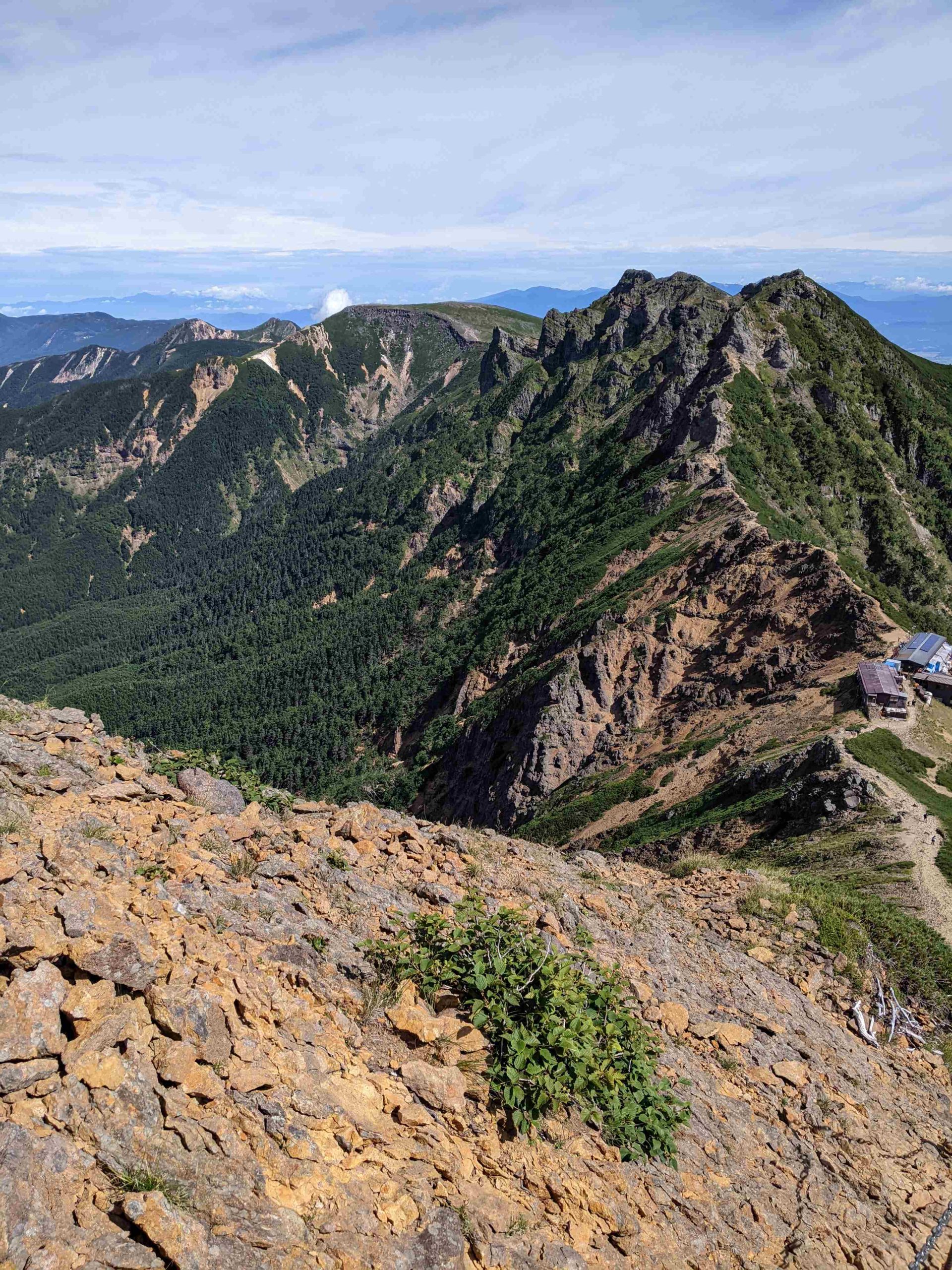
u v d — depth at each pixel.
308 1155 6.11
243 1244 5.16
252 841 10.88
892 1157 10.90
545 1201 7.27
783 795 48.66
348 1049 7.61
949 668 64.56
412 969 9.02
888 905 23.94
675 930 14.86
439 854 13.46
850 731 55.62
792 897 17.88
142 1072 5.88
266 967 7.96
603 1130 8.59
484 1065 8.21
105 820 9.30
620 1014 9.99
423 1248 5.91
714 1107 10.21
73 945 6.28
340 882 10.88
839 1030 13.88
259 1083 6.39
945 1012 16.05
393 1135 6.86
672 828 57.38
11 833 7.95
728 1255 7.96
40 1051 5.53
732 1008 12.85
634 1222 7.58
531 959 9.47
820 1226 8.96
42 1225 4.64
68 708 12.65
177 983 6.68
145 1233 4.85
